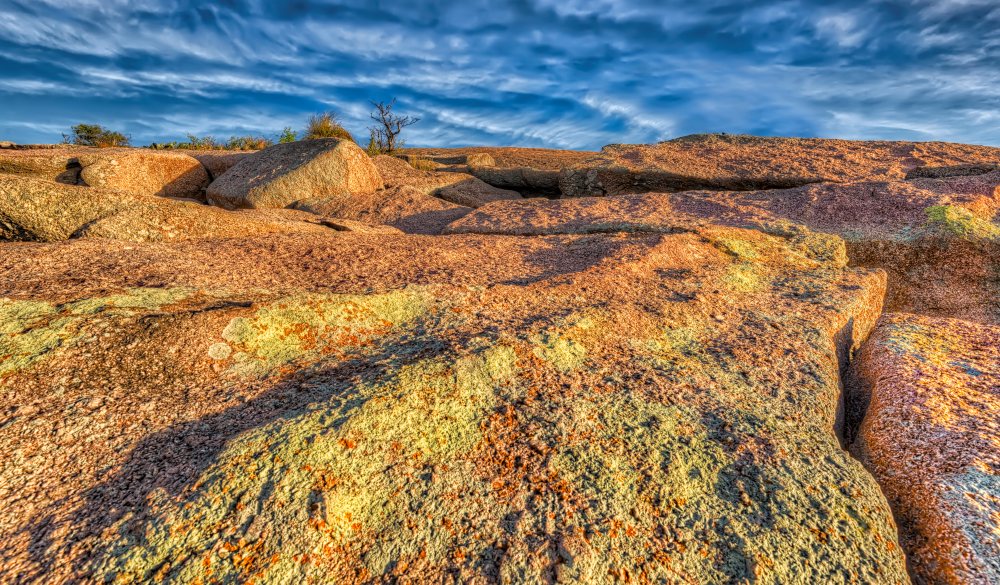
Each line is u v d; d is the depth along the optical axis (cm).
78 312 256
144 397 219
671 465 202
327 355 268
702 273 460
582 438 214
